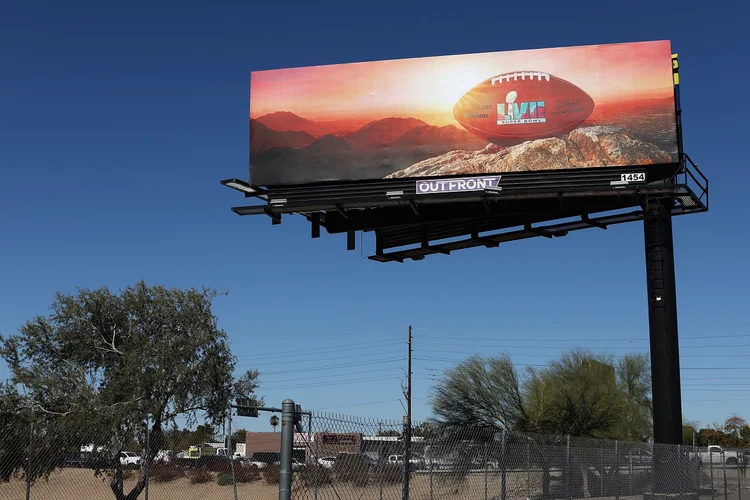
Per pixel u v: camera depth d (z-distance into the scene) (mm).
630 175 21031
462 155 22312
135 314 29406
